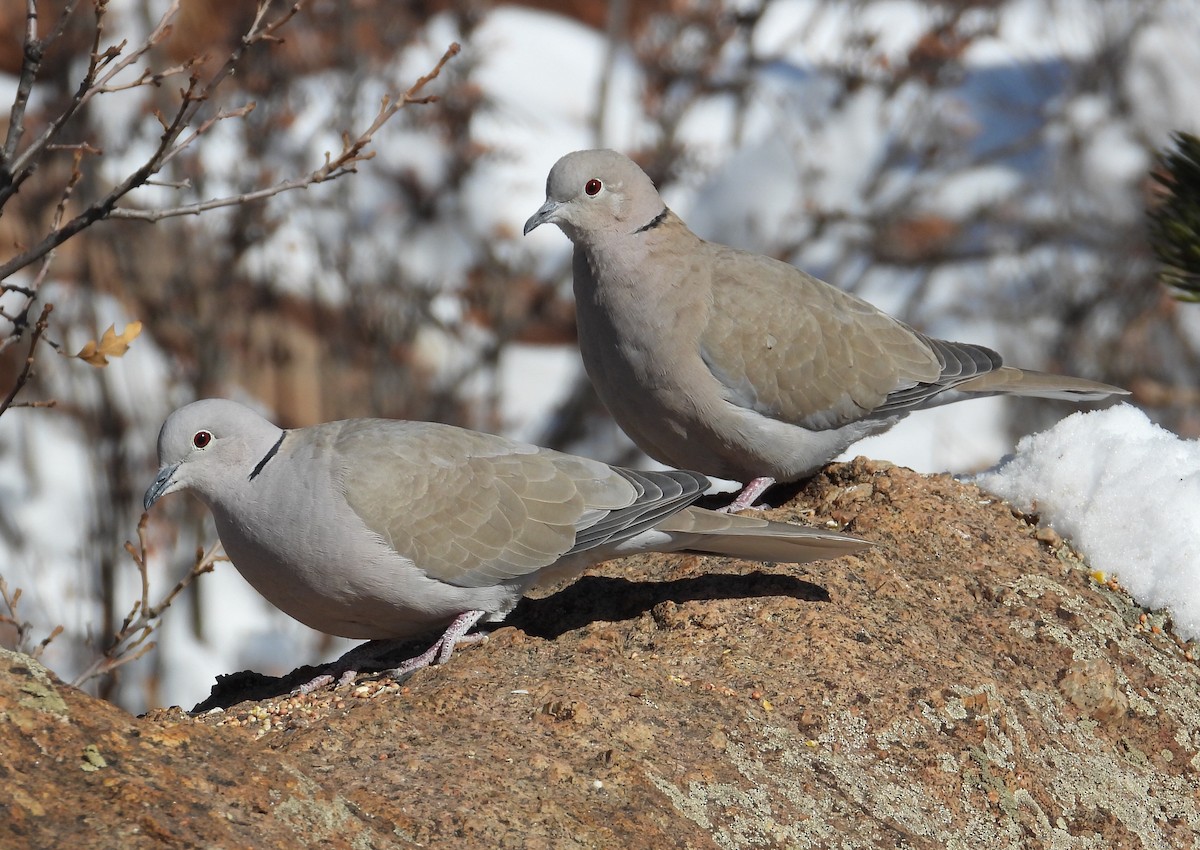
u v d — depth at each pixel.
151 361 22.19
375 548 8.65
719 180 25.12
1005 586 9.82
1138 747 9.05
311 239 23.52
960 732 8.40
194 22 21.86
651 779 7.41
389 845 6.45
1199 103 24.22
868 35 24.23
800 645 8.79
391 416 22.73
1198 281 8.46
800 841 7.36
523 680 8.21
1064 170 24.22
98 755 6.28
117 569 20.09
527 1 32.25
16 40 27.00
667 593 9.41
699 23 23.67
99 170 20.44
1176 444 10.71
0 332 21.50
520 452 9.09
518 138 27.25
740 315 10.74
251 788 6.39
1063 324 23.28
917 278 25.61
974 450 22.17
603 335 10.98
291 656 21.16
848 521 10.41
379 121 8.87
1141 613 10.05
